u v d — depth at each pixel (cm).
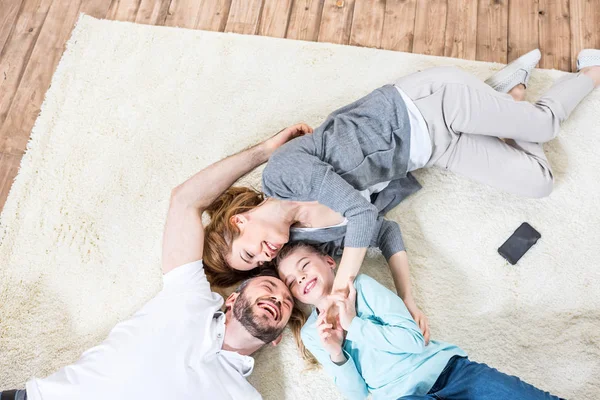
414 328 137
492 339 157
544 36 187
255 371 160
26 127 191
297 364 159
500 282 162
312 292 150
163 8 203
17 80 197
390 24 194
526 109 155
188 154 183
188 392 136
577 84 165
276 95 188
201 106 189
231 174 161
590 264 161
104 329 166
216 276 162
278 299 146
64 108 191
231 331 149
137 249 173
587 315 156
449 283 163
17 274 172
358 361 145
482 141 158
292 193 142
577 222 165
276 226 149
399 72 186
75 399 132
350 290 142
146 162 183
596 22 187
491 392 127
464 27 191
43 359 163
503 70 172
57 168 184
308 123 184
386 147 148
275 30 197
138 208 178
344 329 142
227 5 202
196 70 193
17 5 204
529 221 167
